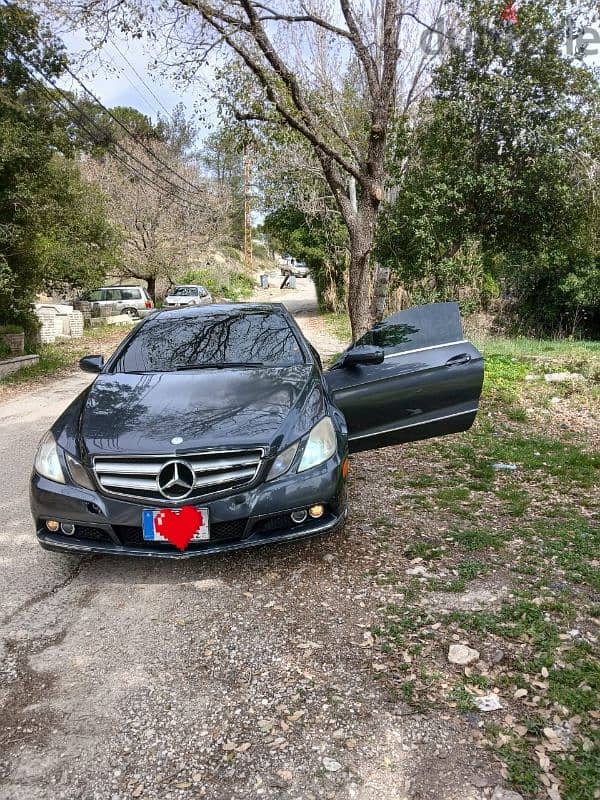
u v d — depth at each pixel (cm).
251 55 793
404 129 1085
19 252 1249
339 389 444
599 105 992
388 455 595
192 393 386
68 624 314
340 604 321
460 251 1204
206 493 326
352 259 871
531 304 2164
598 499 468
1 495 511
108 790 212
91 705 254
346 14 785
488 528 412
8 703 257
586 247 1140
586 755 215
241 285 5012
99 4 683
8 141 1062
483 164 1034
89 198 1870
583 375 1009
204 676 270
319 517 345
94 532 341
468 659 269
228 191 3600
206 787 212
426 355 459
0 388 1071
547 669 261
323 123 966
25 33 1037
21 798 210
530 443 632
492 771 211
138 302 2805
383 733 231
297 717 242
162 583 352
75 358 1489
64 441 359
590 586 331
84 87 1155
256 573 358
